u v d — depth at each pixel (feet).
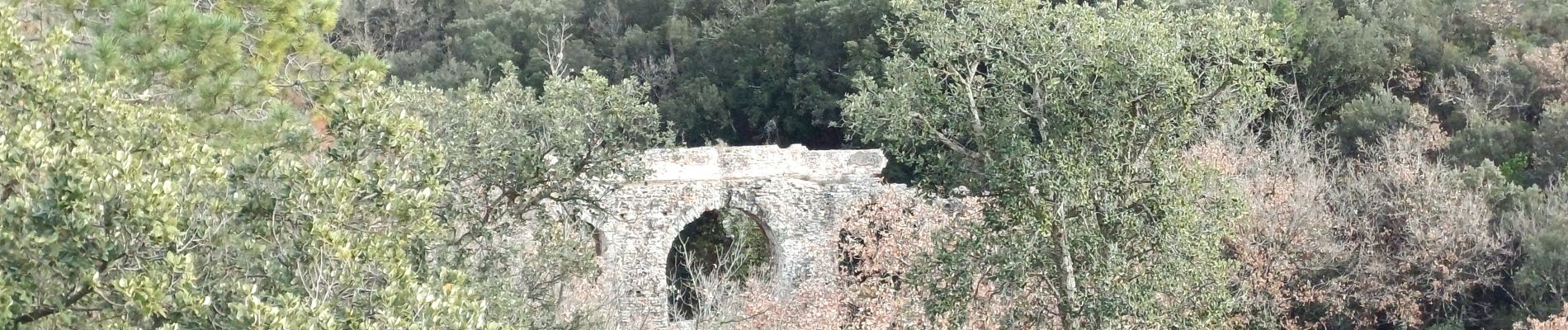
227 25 44.52
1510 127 110.42
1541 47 119.03
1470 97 116.57
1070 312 51.55
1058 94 49.80
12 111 32.76
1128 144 50.49
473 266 49.73
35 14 44.50
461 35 167.22
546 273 54.39
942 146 55.11
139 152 33.50
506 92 55.83
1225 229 56.24
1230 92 52.26
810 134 147.02
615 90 55.31
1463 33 128.06
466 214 51.06
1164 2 55.01
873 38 137.80
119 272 28.48
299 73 49.29
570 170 53.62
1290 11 119.85
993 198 53.88
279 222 33.06
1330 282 88.28
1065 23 51.01
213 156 34.60
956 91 52.19
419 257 40.01
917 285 59.00
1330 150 106.73
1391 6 129.39
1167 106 49.85
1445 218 92.38
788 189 99.96
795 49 148.87
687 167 98.07
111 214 28.12
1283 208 87.92
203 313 27.48
